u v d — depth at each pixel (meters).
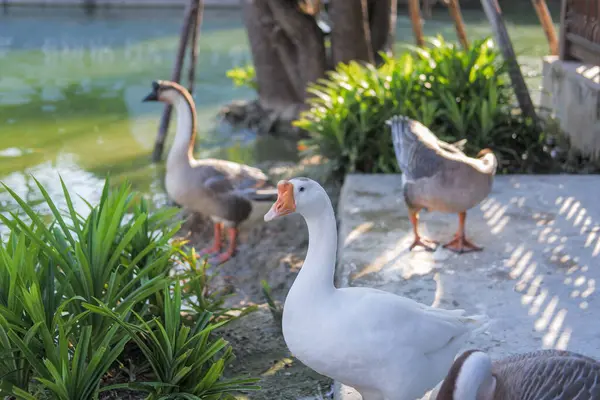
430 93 4.82
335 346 2.09
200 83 7.91
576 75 4.78
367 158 4.73
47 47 9.62
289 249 4.00
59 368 2.26
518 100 4.76
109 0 12.22
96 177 5.22
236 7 12.20
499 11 4.81
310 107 6.21
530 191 3.95
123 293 2.50
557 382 1.73
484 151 3.29
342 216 3.72
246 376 2.66
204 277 2.98
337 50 6.12
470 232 3.47
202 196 3.87
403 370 2.09
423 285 2.98
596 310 2.75
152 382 2.29
